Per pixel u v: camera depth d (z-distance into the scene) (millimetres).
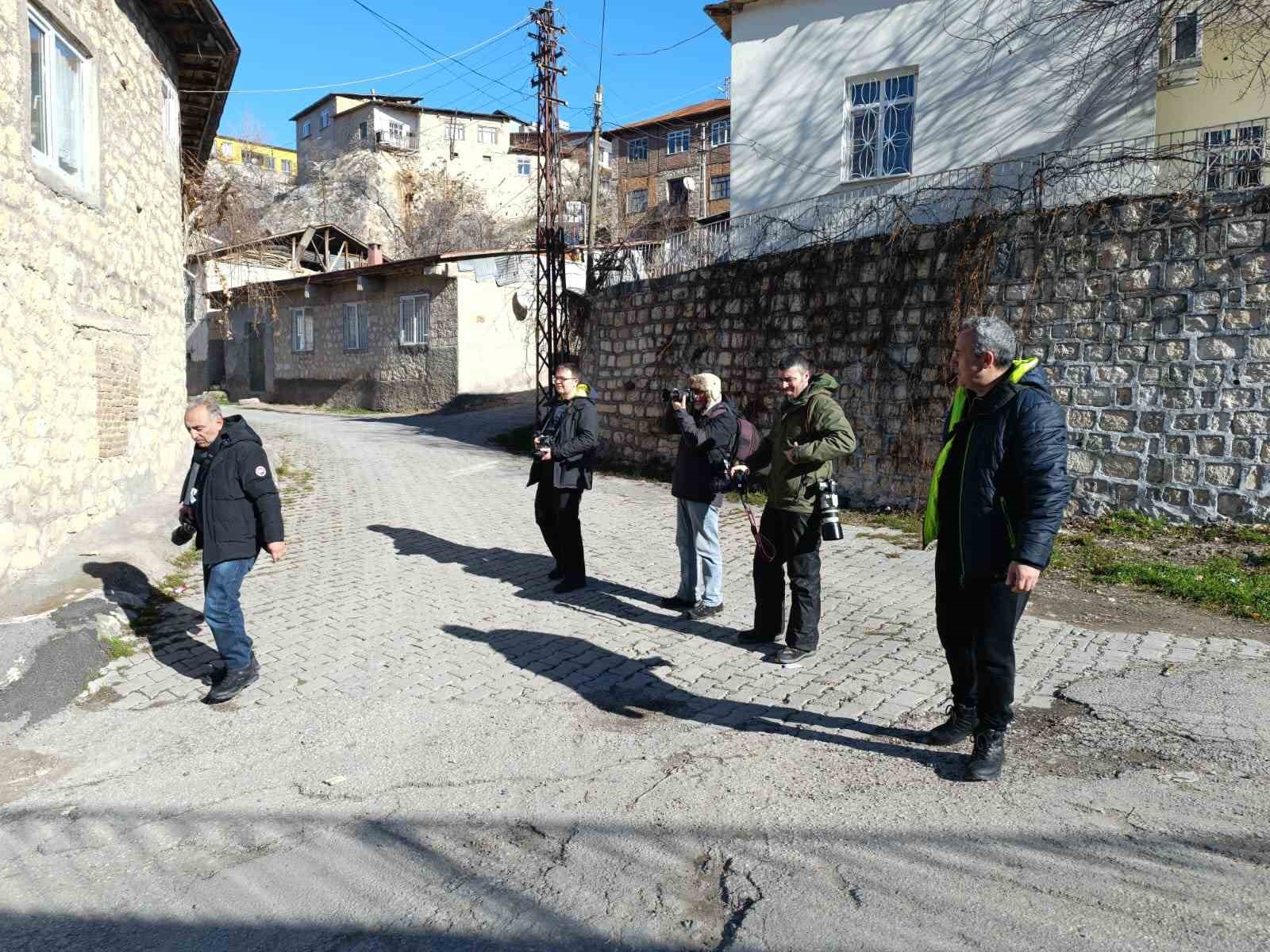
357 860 3154
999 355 3393
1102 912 2623
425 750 4082
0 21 5691
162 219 9695
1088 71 11250
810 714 4355
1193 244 8211
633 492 11734
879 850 3041
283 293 28312
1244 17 10969
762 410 11516
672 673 4992
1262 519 7934
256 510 4801
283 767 3961
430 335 23391
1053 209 9000
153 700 4840
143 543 7289
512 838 3264
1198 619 5996
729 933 2623
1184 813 3197
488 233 49219
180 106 11555
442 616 6176
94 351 7422
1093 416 8805
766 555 5324
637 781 3680
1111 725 4066
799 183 13750
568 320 16797
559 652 5383
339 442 16531
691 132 51719
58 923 2846
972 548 3463
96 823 3531
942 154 12430
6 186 5797
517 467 13797
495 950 2600
